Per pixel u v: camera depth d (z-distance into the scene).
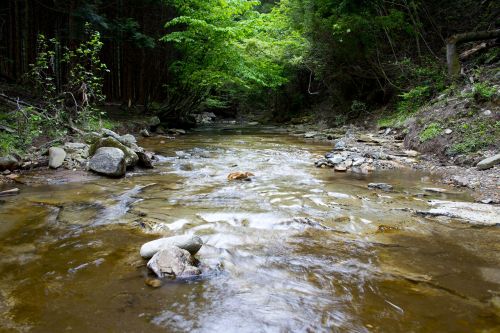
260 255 3.66
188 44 15.55
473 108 9.09
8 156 7.12
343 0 14.47
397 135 11.62
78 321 2.54
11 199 5.48
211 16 14.94
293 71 21.62
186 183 6.73
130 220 4.64
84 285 3.04
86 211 4.98
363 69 16.42
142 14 16.33
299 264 3.48
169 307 2.73
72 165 7.61
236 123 24.58
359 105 16.77
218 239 4.05
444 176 7.17
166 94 19.42
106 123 12.20
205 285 3.06
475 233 4.26
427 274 3.29
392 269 3.38
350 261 3.55
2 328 2.45
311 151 10.90
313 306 2.77
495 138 7.89
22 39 13.77
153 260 3.28
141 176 7.31
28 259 3.52
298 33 18.28
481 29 13.80
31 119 8.63
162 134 15.55
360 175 7.48
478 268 3.40
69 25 12.75
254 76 17.41
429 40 15.35
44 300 2.81
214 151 10.86
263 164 8.75
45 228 4.34
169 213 4.89
